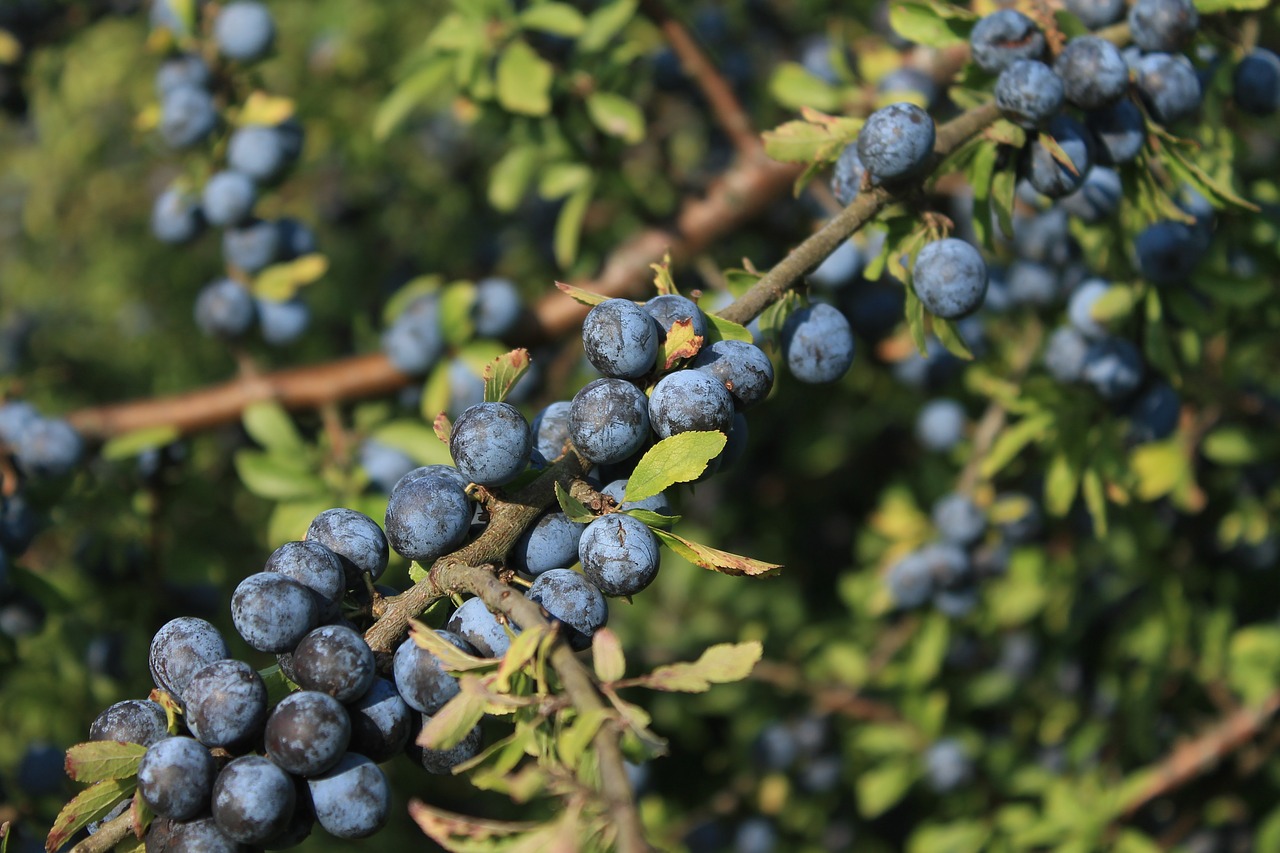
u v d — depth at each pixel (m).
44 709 0.76
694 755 0.98
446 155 1.18
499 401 0.52
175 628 0.51
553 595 0.51
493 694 0.48
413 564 0.53
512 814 0.96
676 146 1.06
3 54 0.89
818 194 0.80
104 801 0.50
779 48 1.05
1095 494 0.67
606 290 0.79
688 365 0.52
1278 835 0.80
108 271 1.21
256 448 0.94
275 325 0.77
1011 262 0.72
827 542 1.08
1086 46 0.57
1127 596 0.91
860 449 1.06
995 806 0.90
